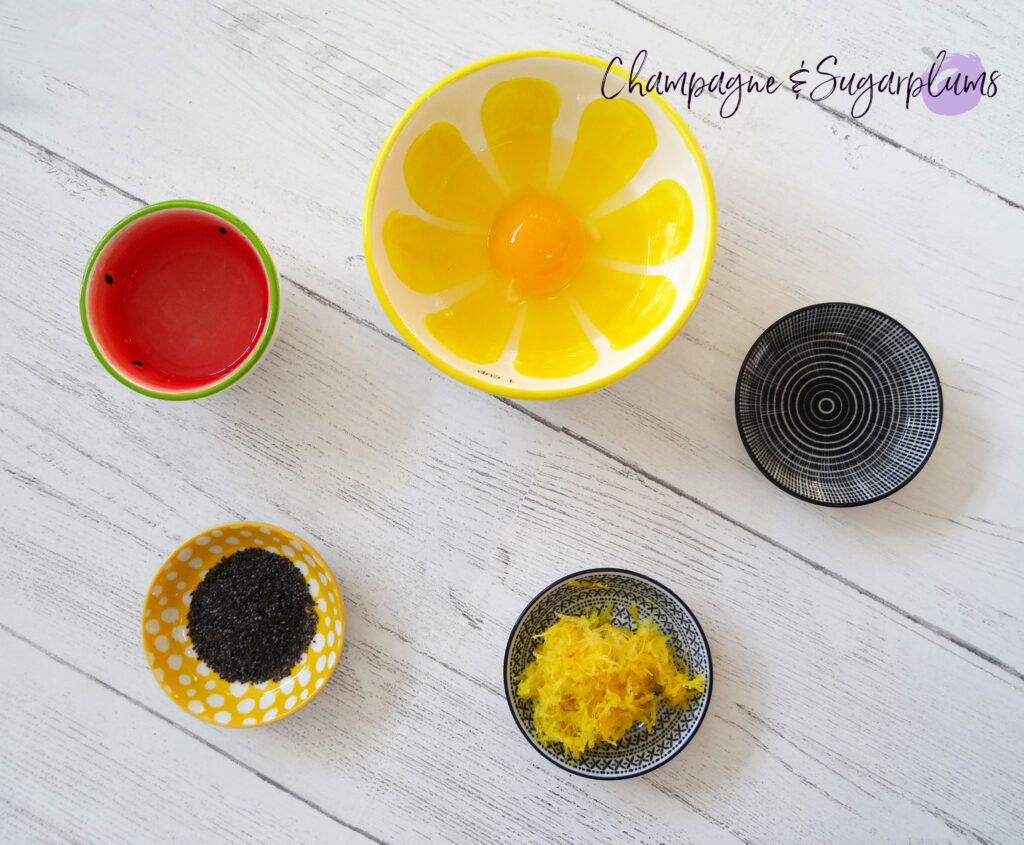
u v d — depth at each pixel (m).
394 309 0.38
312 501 0.43
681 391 0.42
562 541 0.43
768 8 0.41
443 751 0.43
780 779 0.42
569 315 0.41
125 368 0.39
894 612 0.42
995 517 0.42
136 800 0.43
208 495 0.43
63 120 0.42
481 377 0.38
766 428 0.41
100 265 0.39
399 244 0.39
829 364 0.41
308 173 0.42
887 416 0.41
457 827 0.43
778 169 0.42
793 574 0.42
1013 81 0.42
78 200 0.42
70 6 0.42
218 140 0.42
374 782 0.43
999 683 0.42
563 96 0.39
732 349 0.42
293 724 0.43
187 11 0.42
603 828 0.42
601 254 0.41
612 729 0.41
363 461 0.43
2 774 0.43
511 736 0.43
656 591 0.41
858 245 0.42
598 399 0.42
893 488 0.40
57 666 0.43
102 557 0.43
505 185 0.41
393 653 0.43
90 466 0.43
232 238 0.40
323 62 0.42
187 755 0.43
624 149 0.39
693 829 0.42
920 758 0.42
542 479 0.43
